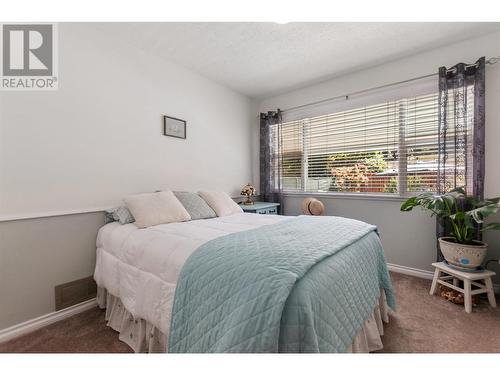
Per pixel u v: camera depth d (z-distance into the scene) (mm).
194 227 1729
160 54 2461
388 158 2723
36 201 1675
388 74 2656
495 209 1693
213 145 3143
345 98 2971
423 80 2453
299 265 925
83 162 1922
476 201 1993
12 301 1561
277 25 2016
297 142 3473
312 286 880
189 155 2824
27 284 1620
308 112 3322
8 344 1458
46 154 1725
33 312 1640
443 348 1374
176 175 2676
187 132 2799
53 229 1743
